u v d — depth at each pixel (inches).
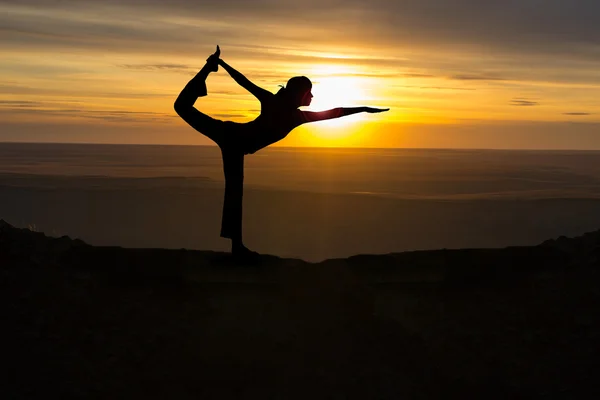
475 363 260.5
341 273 308.0
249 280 297.7
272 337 266.4
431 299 296.7
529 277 314.3
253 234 2300.7
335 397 240.2
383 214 2930.6
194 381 243.9
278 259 315.0
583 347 264.8
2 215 2541.8
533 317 285.4
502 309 291.0
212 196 3499.0
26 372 237.9
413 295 298.7
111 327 266.7
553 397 243.0
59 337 257.1
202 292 291.6
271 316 277.9
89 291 287.0
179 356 254.7
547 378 252.5
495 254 324.5
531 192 4202.8
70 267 302.7
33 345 250.8
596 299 290.7
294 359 256.2
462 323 281.6
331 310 283.3
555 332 275.7
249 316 277.3
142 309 278.8
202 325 271.1
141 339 261.7
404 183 5132.9
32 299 274.5
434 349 266.5
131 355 253.3
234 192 295.4
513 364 259.8
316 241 2164.1
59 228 2267.5
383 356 261.0
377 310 286.0
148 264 305.0
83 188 3747.5
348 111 282.7
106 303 281.0
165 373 246.2
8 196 3225.9
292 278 301.4
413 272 311.6
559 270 317.7
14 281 283.3
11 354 244.8
